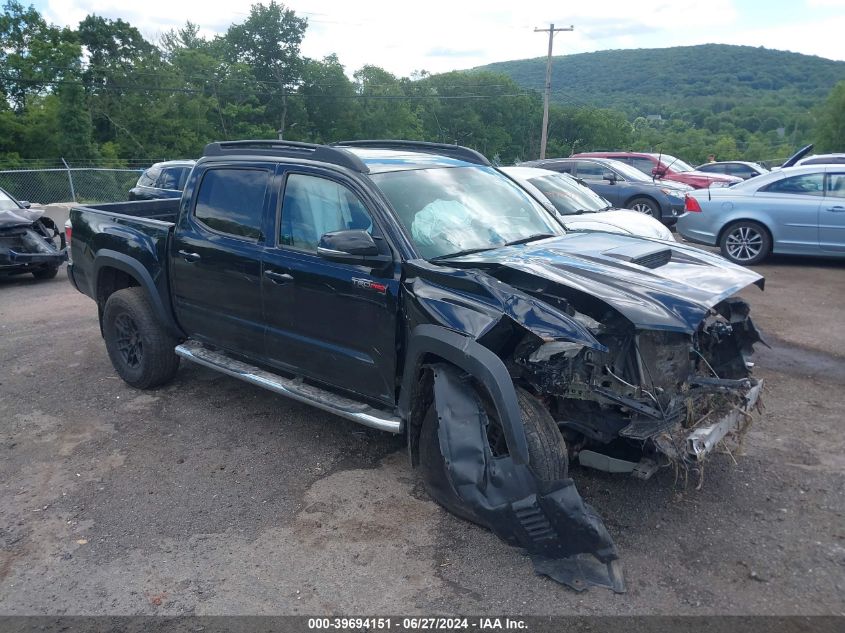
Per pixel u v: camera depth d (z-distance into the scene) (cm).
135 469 462
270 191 471
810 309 824
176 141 4766
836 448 463
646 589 329
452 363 365
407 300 388
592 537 318
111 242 584
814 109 6725
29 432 521
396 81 7244
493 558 357
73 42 4616
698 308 346
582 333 328
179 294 540
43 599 337
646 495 408
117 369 606
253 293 475
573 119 9262
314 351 446
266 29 6084
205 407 558
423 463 393
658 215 1562
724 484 419
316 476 447
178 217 536
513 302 350
